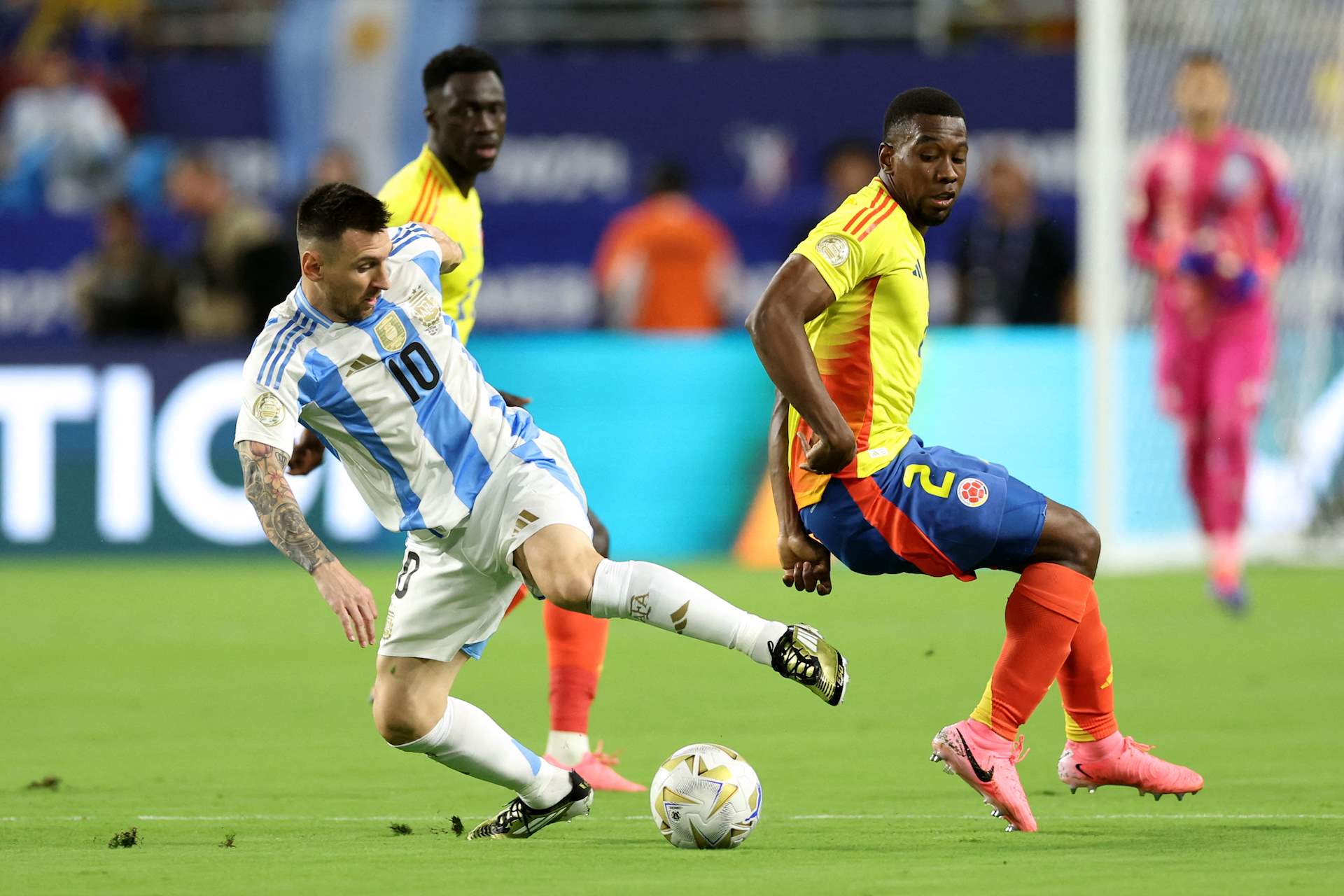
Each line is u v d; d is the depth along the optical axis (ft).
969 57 194.90
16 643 110.93
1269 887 45.03
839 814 58.70
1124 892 44.39
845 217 54.29
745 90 198.70
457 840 54.49
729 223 184.75
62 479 154.81
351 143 205.57
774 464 57.67
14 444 154.71
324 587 49.19
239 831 56.29
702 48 213.05
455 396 53.78
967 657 101.45
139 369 154.51
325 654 105.70
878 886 45.47
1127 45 149.48
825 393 53.06
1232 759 69.41
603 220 188.55
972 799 61.67
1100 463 142.20
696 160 199.82
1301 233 150.30
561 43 213.25
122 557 154.61
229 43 222.69
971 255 152.15
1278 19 151.74
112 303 165.48
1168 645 104.83
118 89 207.21
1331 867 48.11
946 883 45.83
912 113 54.95
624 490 150.92
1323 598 127.85
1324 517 152.66
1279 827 55.11
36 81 205.67
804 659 49.70
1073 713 57.11
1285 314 149.79
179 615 123.75
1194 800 60.70
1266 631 111.24
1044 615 54.24
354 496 150.82
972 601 130.52
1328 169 150.51
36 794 63.87
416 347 53.47
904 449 55.98
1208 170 120.78
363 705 87.04
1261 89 151.12
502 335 152.35
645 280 168.55
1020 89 194.49
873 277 54.65
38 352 154.71
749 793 52.13
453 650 54.49
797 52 205.05
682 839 51.96
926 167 54.75
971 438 148.87
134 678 96.43
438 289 54.65
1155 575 143.84
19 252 186.29
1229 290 118.73
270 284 162.91
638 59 199.00
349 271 51.34
